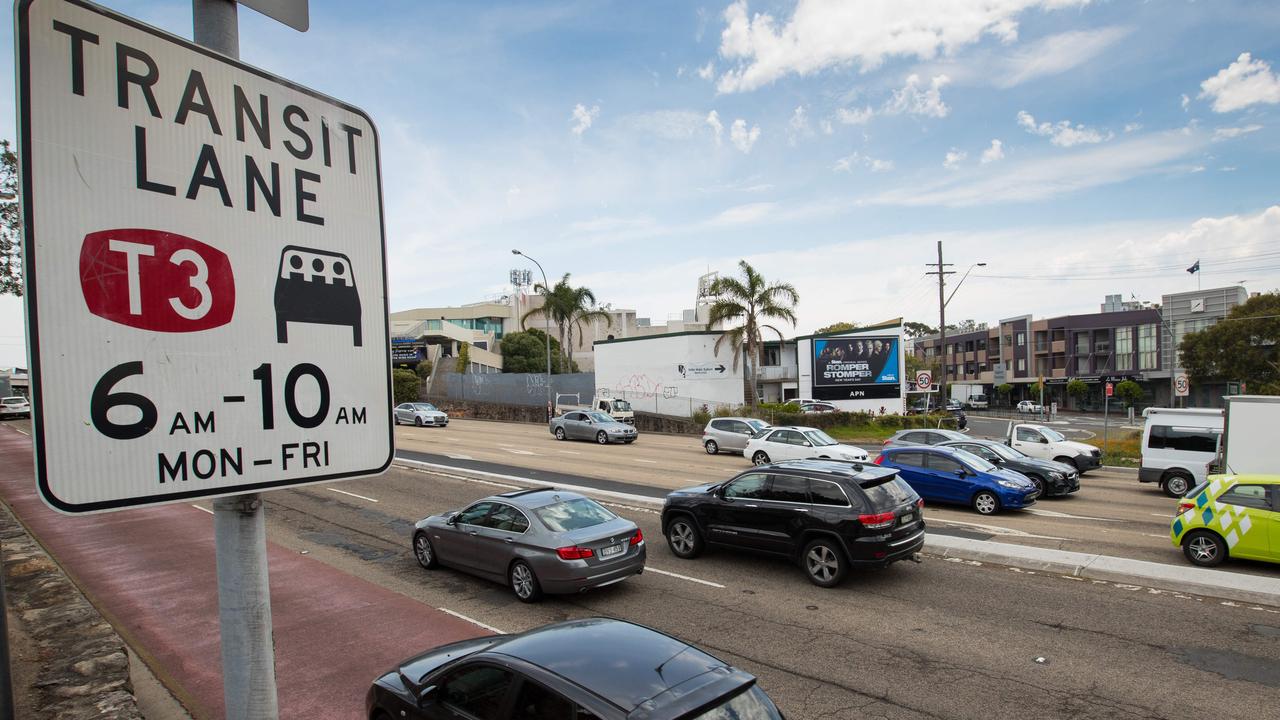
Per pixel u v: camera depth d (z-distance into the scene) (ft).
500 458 86.89
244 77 7.80
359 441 8.69
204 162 7.38
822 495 36.04
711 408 143.43
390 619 30.89
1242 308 159.22
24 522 50.44
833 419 128.06
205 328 7.31
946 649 26.96
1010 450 65.87
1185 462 62.64
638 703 13.37
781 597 33.71
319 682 24.58
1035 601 32.42
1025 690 23.39
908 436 72.43
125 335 6.75
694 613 31.63
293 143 8.21
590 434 108.78
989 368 294.66
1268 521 35.83
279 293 7.97
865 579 36.29
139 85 6.93
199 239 7.29
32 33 6.28
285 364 7.98
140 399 6.82
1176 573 34.76
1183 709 21.97
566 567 32.32
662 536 46.50
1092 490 67.26
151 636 28.99
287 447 7.98
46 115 6.33
